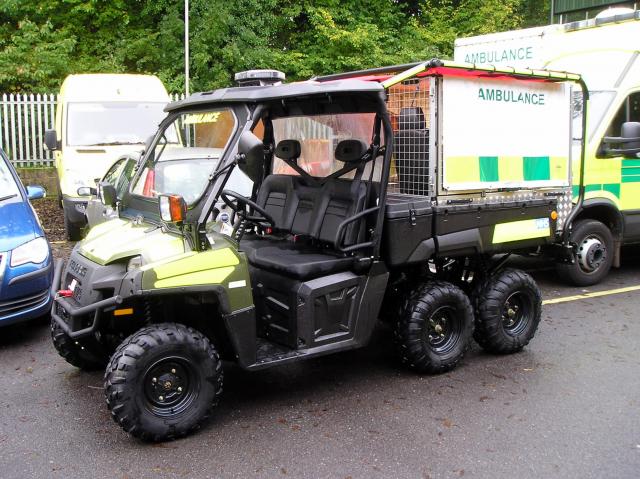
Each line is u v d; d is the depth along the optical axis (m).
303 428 4.27
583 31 8.62
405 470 3.76
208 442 4.09
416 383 4.99
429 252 4.85
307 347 4.46
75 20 17.66
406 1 19.88
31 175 14.32
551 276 8.52
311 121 5.07
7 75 15.74
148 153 5.18
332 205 4.77
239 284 4.18
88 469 3.79
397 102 5.12
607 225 8.12
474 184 5.04
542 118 5.49
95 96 11.14
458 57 10.22
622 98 7.93
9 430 4.27
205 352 4.10
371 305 4.68
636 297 7.47
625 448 4.00
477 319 5.39
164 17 16.81
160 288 3.91
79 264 4.42
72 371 5.29
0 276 5.59
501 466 3.80
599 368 5.29
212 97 4.57
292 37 18.09
